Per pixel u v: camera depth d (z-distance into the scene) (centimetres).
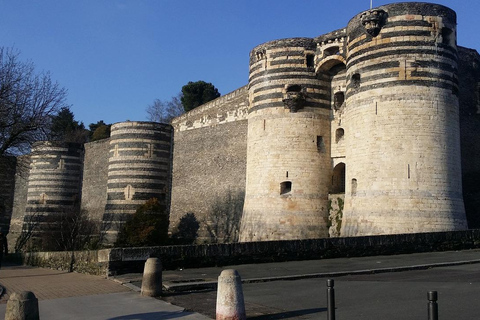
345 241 2372
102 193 5316
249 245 2172
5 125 3375
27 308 1036
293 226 3400
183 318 1188
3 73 3434
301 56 3612
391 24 3030
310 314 1209
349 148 3178
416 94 2936
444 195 2892
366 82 3070
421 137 2911
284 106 3559
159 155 4741
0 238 2808
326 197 3491
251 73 3803
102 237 4584
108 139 5378
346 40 3444
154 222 4294
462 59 3684
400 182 2891
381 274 1864
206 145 4572
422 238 2523
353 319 1139
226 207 4269
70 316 1237
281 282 1720
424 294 1403
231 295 1117
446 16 3064
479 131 3666
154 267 1504
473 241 2677
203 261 2064
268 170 3534
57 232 5066
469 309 1191
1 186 6191
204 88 8656
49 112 3634
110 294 1522
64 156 5519
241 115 4275
